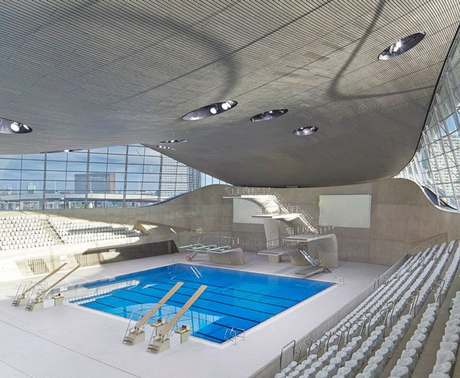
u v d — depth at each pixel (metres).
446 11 8.12
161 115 14.57
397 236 22.98
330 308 15.16
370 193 24.38
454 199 21.20
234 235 30.58
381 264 23.66
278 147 23.45
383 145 21.00
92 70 9.45
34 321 13.53
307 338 11.64
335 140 20.98
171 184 38.41
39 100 11.44
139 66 9.42
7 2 6.34
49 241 24.64
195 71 10.09
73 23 7.18
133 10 6.88
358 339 8.63
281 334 12.41
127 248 26.67
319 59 10.03
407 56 10.53
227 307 15.82
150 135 19.03
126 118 14.48
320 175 28.61
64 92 10.87
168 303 16.44
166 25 7.51
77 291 18.31
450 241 18.91
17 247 22.89
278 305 16.09
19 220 25.50
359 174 27.39
